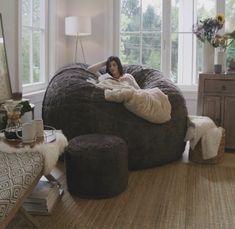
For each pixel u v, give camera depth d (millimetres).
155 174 3256
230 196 2773
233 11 4645
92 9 5000
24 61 4250
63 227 2264
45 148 2191
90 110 3270
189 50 4852
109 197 2715
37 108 4363
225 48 4125
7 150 2162
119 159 2740
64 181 3064
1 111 2895
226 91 3902
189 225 2303
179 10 4812
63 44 5051
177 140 3553
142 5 4902
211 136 3508
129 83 4000
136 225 2297
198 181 3090
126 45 5027
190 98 4824
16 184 1778
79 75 3748
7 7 3680
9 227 2250
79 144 2771
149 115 3223
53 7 4707
